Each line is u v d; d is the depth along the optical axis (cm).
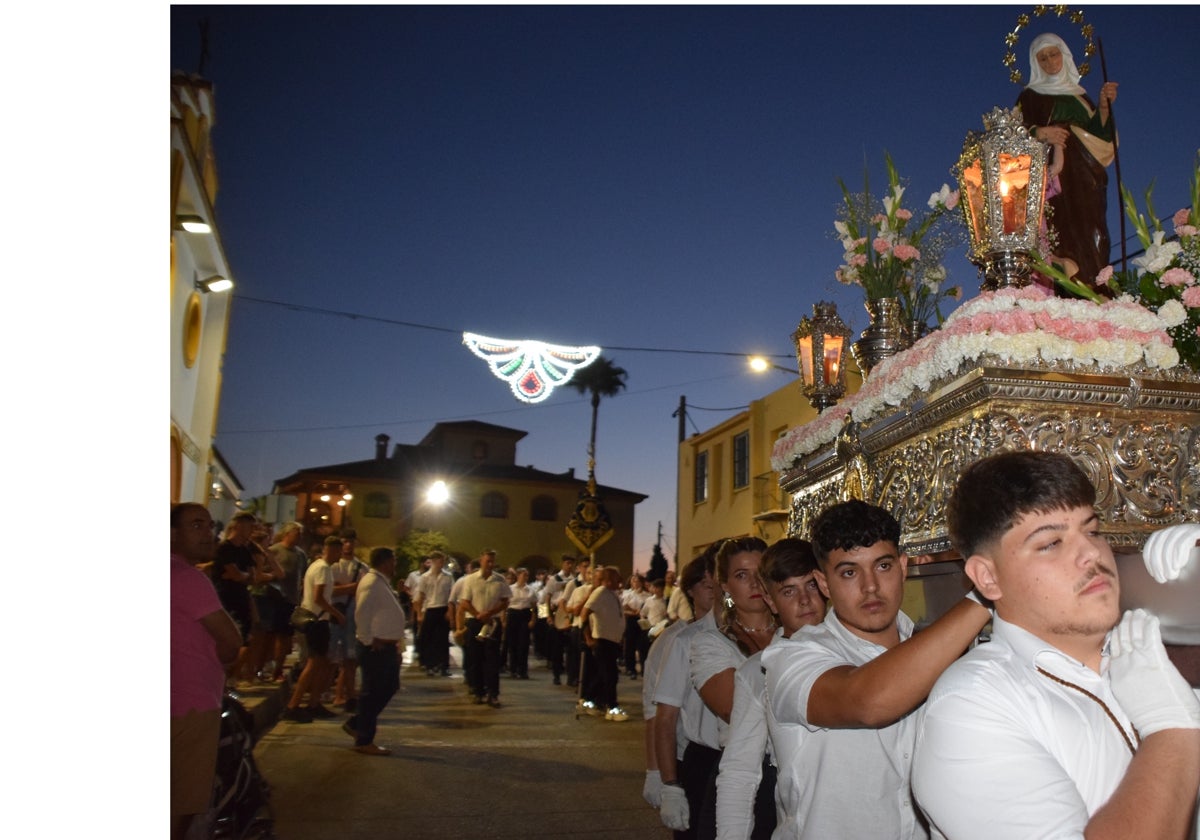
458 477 4775
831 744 217
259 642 1138
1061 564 152
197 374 1461
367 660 881
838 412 338
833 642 226
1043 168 287
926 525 267
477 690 1319
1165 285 302
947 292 393
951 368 252
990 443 238
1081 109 377
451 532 4731
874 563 225
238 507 1689
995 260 290
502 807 667
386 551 915
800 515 387
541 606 2084
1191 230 311
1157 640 144
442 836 591
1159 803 133
